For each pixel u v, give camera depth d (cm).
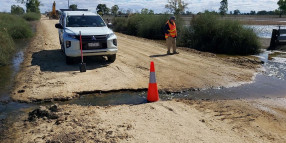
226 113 470
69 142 356
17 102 525
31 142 360
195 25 1460
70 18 927
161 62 922
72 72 749
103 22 950
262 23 3844
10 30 1667
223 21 1366
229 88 634
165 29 1086
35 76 703
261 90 619
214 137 375
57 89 593
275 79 718
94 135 376
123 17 2644
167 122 425
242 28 1284
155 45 1401
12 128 408
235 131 396
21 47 1297
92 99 552
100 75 720
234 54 1236
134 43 1477
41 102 527
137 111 474
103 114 459
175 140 364
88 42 799
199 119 439
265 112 480
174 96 577
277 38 1378
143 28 1947
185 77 721
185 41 1482
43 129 400
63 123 419
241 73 777
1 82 662
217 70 809
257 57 1133
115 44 856
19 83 648
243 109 493
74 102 534
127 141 359
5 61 888
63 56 999
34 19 4347
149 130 394
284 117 457
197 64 896
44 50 1150
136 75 729
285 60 1035
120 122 423
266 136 383
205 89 624
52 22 3688
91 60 925
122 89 607
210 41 1368
